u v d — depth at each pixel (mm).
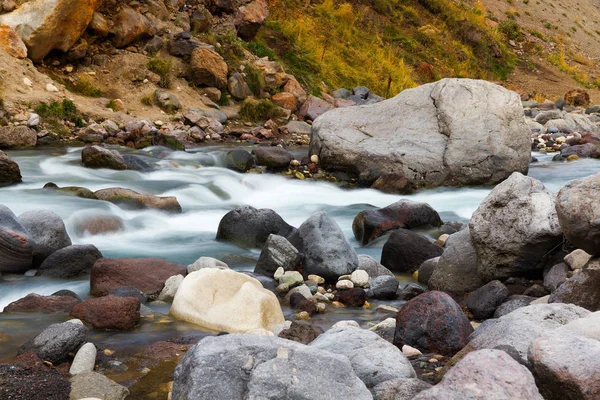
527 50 37625
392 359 3867
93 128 14172
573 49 40812
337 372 3240
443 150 12125
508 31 38125
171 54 18094
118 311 5152
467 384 3023
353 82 23344
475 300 5633
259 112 17875
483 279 6164
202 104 17281
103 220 8375
